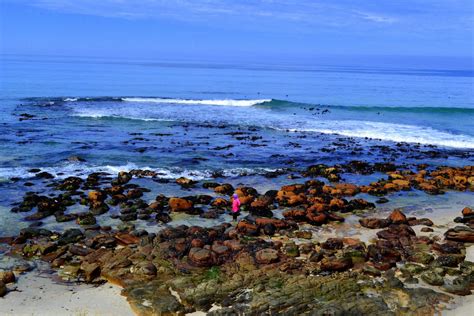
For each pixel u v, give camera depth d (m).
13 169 27.77
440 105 62.16
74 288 14.35
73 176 26.61
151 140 37.12
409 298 13.60
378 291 14.01
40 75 100.81
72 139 36.28
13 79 87.50
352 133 42.47
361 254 16.08
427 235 19.16
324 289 13.74
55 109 50.88
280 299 13.03
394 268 15.68
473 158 34.44
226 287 13.66
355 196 24.91
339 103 63.22
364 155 34.50
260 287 13.73
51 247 16.81
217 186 25.33
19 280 14.73
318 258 16.06
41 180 25.84
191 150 34.12
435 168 31.39
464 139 40.81
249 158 32.53
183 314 12.84
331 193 24.86
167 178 27.16
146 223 20.05
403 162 32.81
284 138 39.66
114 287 14.45
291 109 56.03
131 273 14.85
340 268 15.23
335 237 18.77
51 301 13.52
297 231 19.17
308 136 40.75
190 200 22.52
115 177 26.98
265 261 15.47
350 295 13.55
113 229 19.27
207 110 54.09
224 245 16.67
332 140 39.38
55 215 20.58
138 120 45.66
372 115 53.00
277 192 24.28
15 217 20.38
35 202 21.95
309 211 20.97
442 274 15.17
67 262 16.00
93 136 37.78
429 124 48.03
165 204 22.28
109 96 65.88
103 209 21.36
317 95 73.75
